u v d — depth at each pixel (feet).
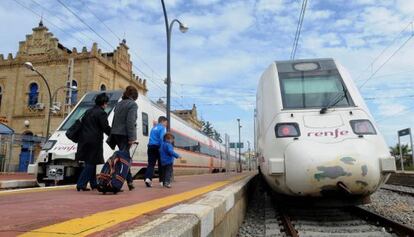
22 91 116.26
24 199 18.12
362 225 25.55
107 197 19.43
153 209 13.87
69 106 91.30
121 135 23.34
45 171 38.11
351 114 25.86
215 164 103.60
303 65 30.96
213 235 14.33
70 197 19.35
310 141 24.23
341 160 22.79
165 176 29.45
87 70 110.22
